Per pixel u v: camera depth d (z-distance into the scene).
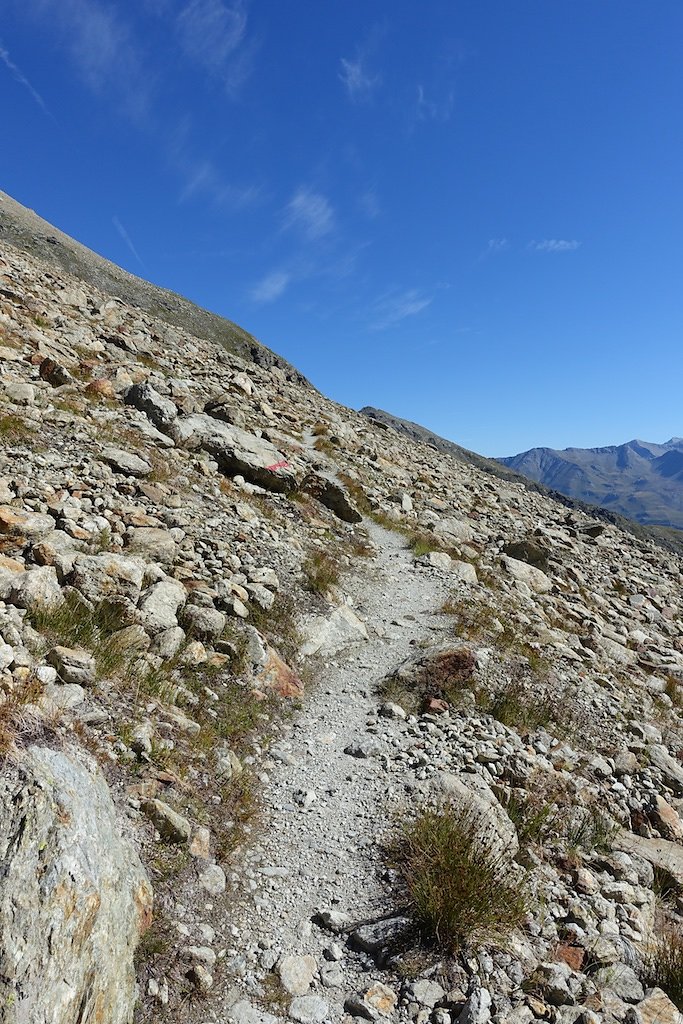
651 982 6.01
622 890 7.42
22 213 165.00
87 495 12.05
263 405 29.00
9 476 11.28
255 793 7.63
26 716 5.23
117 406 17.94
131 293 163.00
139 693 7.66
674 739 12.55
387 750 9.19
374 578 16.34
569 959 5.99
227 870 6.21
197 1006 4.73
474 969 5.50
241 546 13.68
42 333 20.94
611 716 12.35
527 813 8.41
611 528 39.69
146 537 11.35
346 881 6.59
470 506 29.58
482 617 14.94
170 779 6.56
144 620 9.05
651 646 18.91
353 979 5.41
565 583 22.12
